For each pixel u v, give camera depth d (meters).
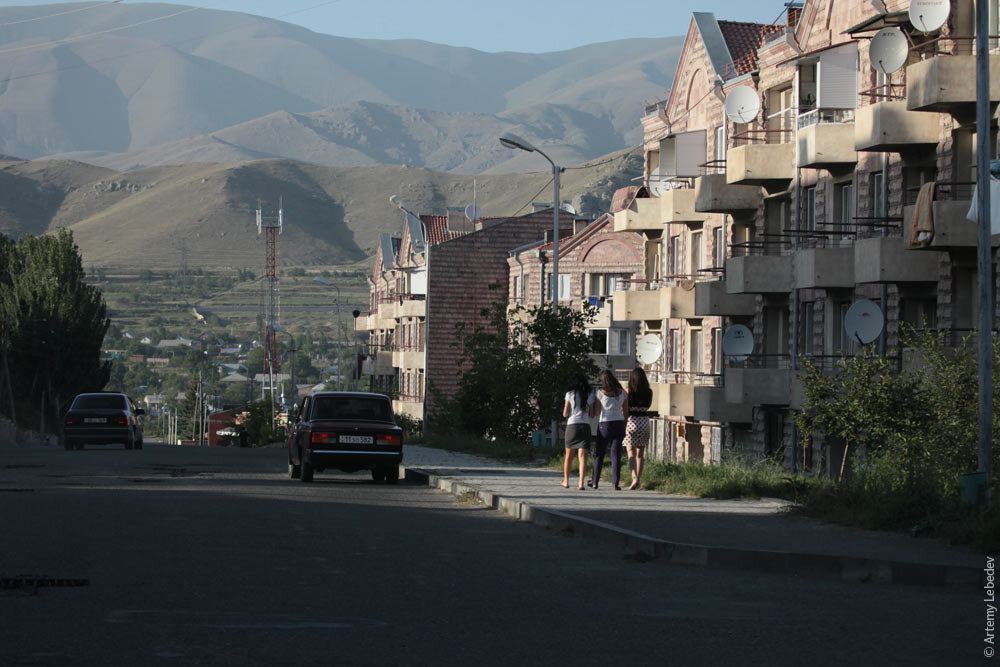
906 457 32.22
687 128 78.38
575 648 13.26
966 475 24.14
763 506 29.20
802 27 62.25
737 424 69.06
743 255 64.06
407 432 106.81
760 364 66.06
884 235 51.81
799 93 58.41
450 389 131.50
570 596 17.00
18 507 27.67
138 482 38.34
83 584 16.72
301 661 12.22
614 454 35.25
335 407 42.62
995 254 44.94
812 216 60.34
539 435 79.81
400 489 39.12
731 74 72.06
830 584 18.64
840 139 55.34
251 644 12.98
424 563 20.09
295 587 17.02
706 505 29.39
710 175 67.69
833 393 39.50
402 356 138.50
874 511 24.62
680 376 78.44
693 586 18.23
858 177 55.28
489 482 37.50
